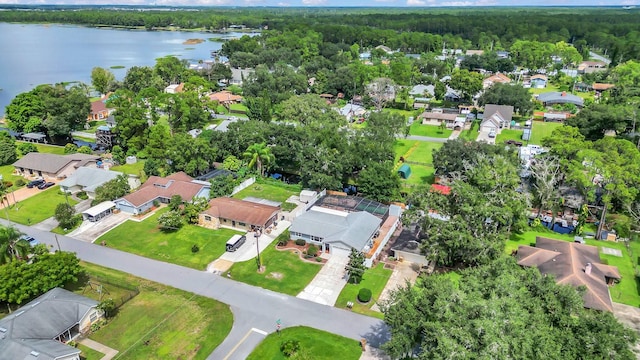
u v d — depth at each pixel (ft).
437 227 211.61
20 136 431.84
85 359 165.48
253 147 333.83
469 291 138.51
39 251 214.69
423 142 429.38
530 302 135.54
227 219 264.52
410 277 217.36
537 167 282.56
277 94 533.14
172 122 439.22
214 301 199.72
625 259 232.12
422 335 145.38
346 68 611.06
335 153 312.09
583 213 252.62
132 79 607.37
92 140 438.40
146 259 233.35
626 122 384.27
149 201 287.69
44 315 173.17
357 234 239.09
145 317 189.37
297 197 307.78
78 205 294.87
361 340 172.45
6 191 305.94
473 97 569.23
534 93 620.49
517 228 258.78
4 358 153.79
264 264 228.22
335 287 209.77
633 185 255.50
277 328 181.47
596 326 130.21
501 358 114.32
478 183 241.14
